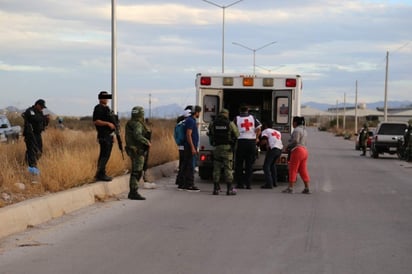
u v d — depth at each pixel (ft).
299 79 51.88
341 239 29.14
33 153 44.80
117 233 29.91
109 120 43.75
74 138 76.38
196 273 22.54
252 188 50.31
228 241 28.27
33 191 36.52
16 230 29.37
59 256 24.97
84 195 38.58
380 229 31.99
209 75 52.49
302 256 25.49
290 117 52.24
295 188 50.88
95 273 22.43
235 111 58.70
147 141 41.63
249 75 52.24
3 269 22.86
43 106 46.32
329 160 92.58
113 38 56.54
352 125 361.51
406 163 88.33
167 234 29.81
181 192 46.57
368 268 23.66
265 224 32.86
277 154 49.83
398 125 100.17
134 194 41.88
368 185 54.49
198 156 53.72
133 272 22.61
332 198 44.45
